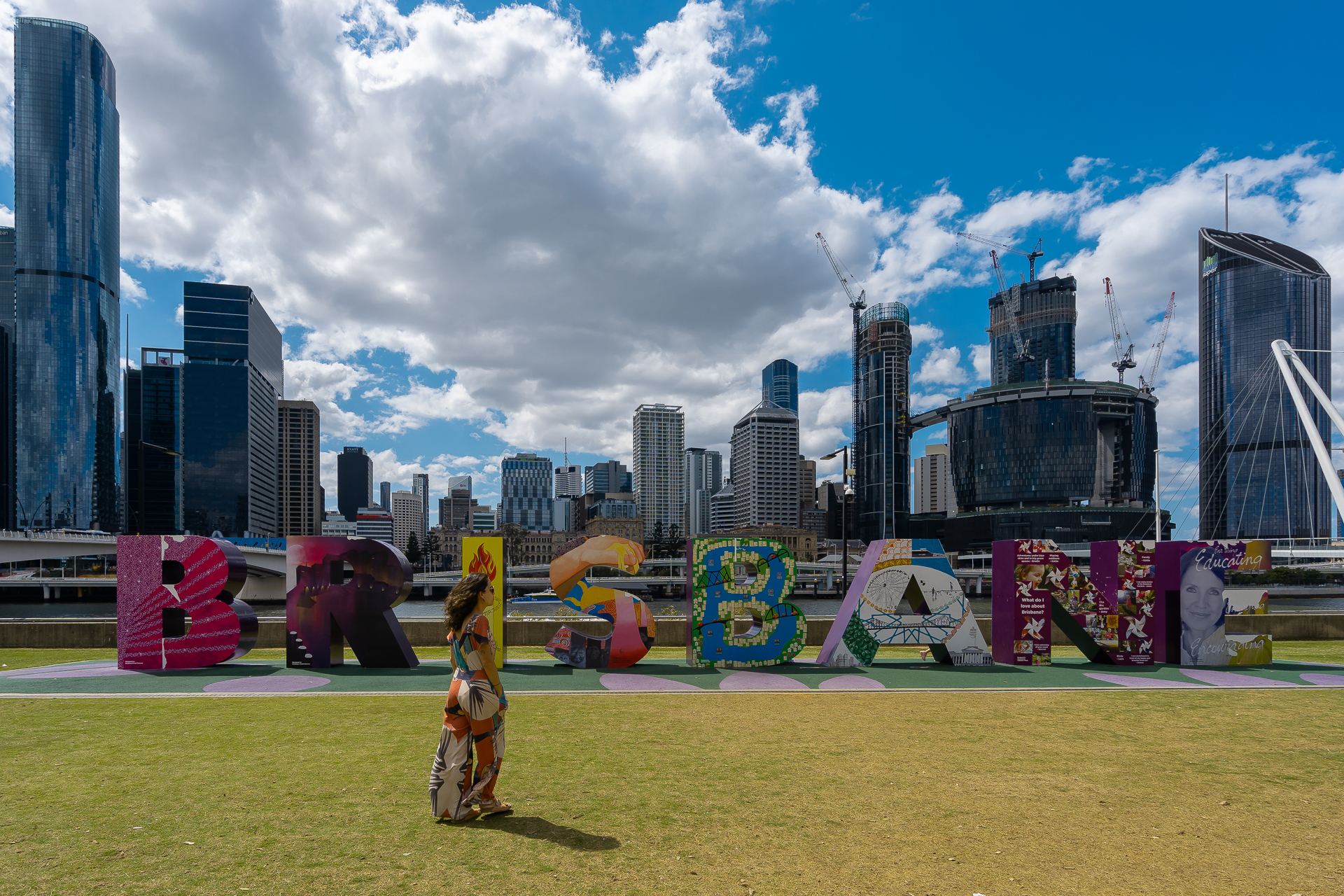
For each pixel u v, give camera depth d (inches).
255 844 201.5
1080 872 190.1
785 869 188.2
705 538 605.0
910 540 615.2
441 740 226.5
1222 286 7347.4
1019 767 295.4
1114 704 442.6
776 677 549.6
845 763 299.7
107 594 4266.7
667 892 173.0
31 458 6717.5
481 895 169.6
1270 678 550.3
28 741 332.8
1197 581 618.2
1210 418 7367.1
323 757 303.0
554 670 583.5
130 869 183.8
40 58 7150.6
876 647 604.4
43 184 7012.8
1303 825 229.3
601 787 262.7
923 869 189.6
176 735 345.1
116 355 7741.1
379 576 579.8
